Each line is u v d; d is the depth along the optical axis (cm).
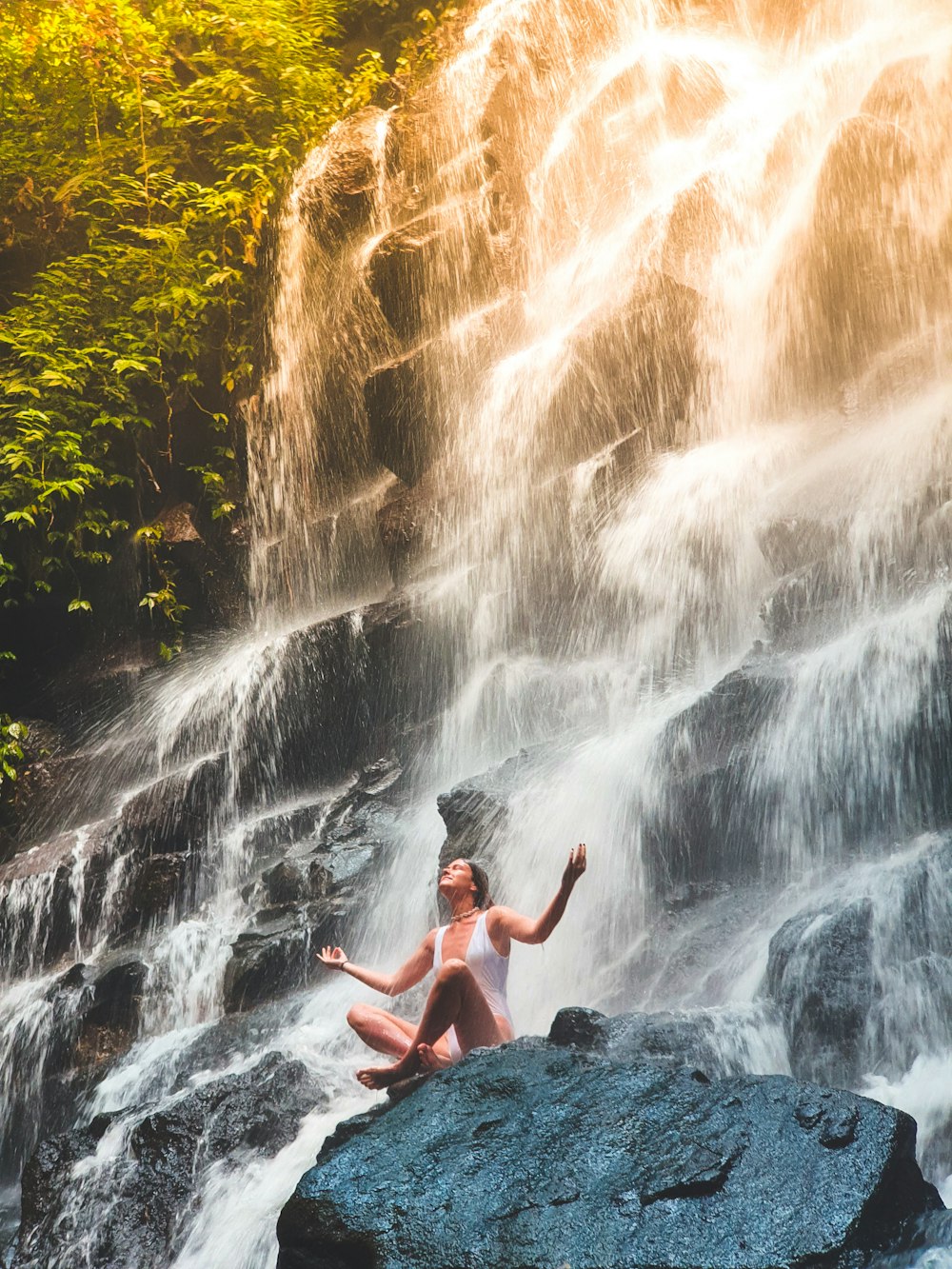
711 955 654
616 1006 658
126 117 1616
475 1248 358
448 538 1209
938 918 568
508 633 1100
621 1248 346
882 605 802
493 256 1363
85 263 1464
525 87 1439
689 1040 518
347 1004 775
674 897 726
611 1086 426
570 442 1173
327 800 1079
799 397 1141
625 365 1154
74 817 1202
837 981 550
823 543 877
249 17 1622
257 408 1420
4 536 1321
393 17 1717
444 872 581
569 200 1398
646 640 1004
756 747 744
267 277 1452
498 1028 521
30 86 1609
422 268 1335
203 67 1688
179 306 1413
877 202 1121
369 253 1356
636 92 1418
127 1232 570
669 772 766
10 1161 874
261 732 1155
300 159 1495
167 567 1367
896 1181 365
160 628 1353
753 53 1429
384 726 1136
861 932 566
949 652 688
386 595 1290
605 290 1255
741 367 1173
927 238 1102
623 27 1457
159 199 1511
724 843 730
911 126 1138
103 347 1408
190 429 1452
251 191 1470
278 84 1611
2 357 1462
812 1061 536
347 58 1725
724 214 1259
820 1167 363
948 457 920
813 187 1159
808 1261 335
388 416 1302
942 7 1241
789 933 582
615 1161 382
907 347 1080
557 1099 425
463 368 1288
